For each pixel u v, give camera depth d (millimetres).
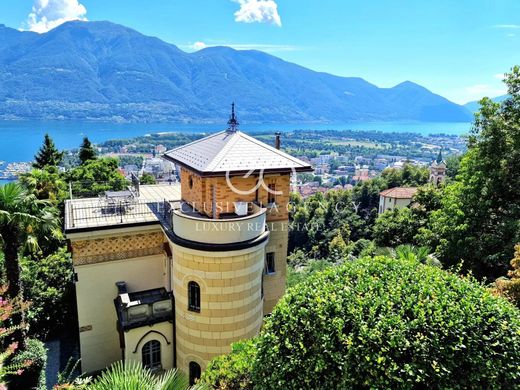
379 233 46656
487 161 25688
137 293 18219
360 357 7555
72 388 9352
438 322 7598
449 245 26875
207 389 9453
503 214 25812
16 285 17234
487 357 7418
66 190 36625
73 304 23484
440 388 7152
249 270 15211
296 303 9062
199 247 14445
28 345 17266
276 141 20812
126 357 16016
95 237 17266
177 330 16203
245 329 15523
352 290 8719
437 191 43625
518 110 25562
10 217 15984
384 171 98250
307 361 8078
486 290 8836
